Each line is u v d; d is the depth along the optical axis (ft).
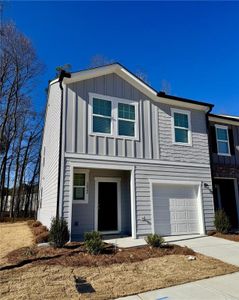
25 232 37.88
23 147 87.92
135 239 30.94
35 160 91.56
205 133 41.39
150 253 23.52
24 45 72.84
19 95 76.95
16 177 83.56
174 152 37.32
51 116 42.55
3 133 73.97
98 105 33.14
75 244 25.82
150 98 37.58
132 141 34.27
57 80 36.47
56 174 31.17
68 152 29.73
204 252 25.29
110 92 34.37
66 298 13.88
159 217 34.42
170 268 19.56
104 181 36.83
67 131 30.22
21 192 90.58
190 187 37.86
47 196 40.19
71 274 17.57
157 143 36.27
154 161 35.29
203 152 40.09
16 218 73.36
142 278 17.29
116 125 33.55
